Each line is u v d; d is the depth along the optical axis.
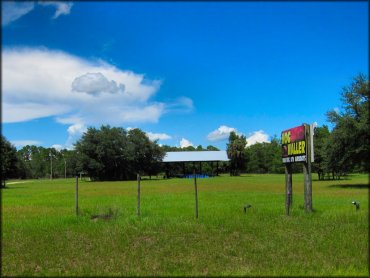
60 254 9.58
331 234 11.33
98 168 86.94
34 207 20.25
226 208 17.86
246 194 28.62
